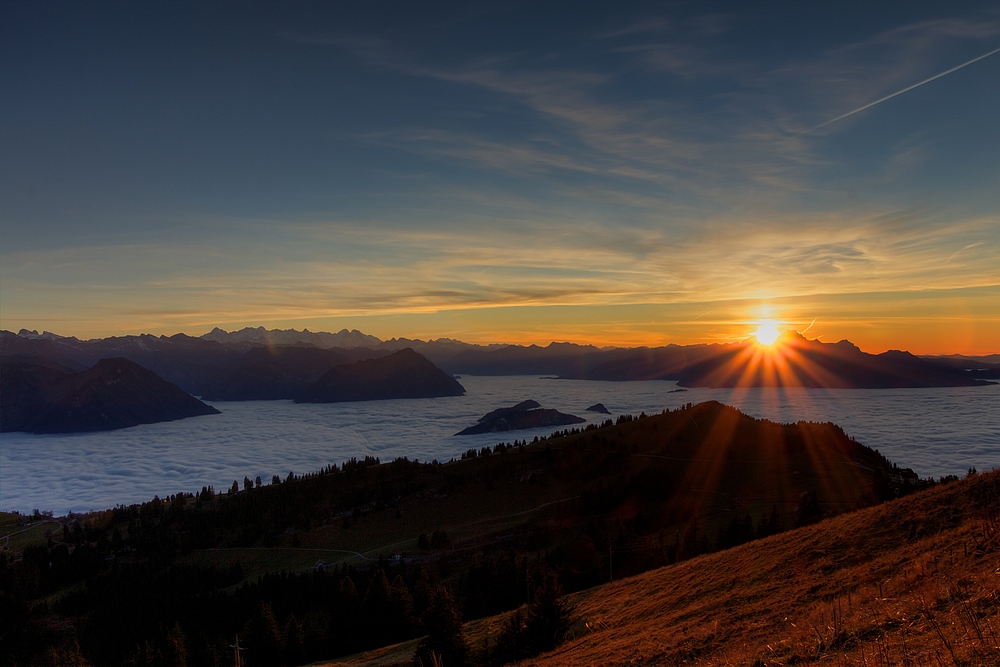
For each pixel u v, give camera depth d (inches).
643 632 1611.7
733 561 1958.7
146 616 5541.3
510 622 2303.2
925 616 919.0
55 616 6328.7
